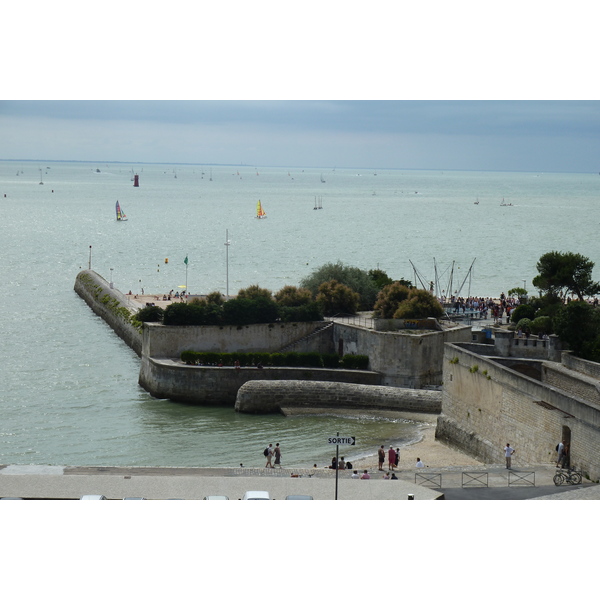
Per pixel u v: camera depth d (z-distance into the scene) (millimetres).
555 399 78500
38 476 67312
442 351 126312
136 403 122000
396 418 115188
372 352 127750
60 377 134625
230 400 122625
